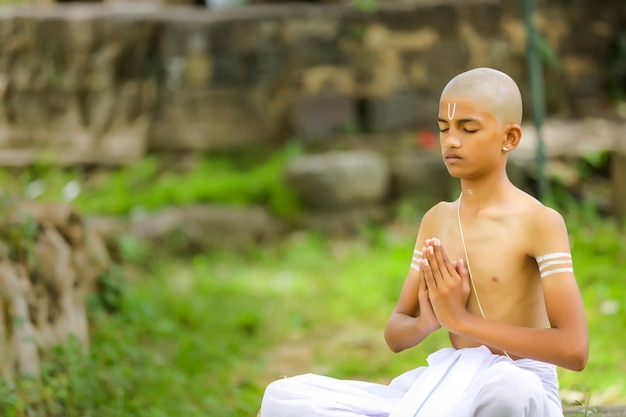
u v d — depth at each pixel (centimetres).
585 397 1023
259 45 2384
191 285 1855
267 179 2252
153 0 2641
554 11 2506
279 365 1378
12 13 2467
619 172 2050
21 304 1104
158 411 1074
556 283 611
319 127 2402
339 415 626
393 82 2422
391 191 2264
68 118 2450
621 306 1424
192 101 2398
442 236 658
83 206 2225
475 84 620
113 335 1349
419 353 1333
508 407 578
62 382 1081
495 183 639
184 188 2245
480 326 611
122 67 2434
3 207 1230
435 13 2431
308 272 1969
